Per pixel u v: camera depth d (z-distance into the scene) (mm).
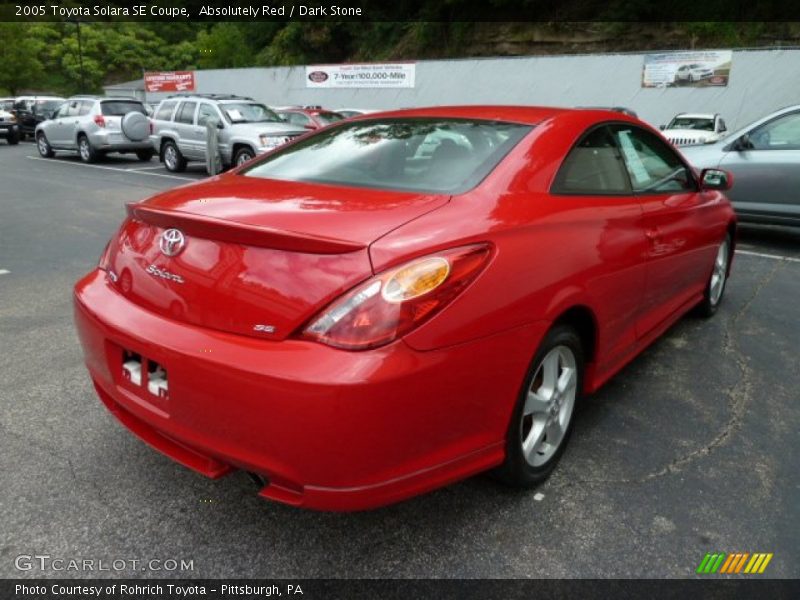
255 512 2549
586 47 37375
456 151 2734
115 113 17750
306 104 33156
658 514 2574
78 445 2977
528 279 2324
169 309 2244
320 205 2320
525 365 2352
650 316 3621
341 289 1956
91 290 2584
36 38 79375
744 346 4410
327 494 1987
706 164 7859
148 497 2621
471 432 2219
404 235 2082
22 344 4188
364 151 2902
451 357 2045
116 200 10844
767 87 23281
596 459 2965
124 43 82188
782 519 2562
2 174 14750
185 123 15148
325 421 1892
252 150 13688
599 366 3039
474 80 28484
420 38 42375
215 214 2297
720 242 4691
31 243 7402
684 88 24578
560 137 2887
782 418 3404
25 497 2592
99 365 2479
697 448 3084
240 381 1971
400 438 1986
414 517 2531
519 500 2645
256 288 2055
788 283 6008
